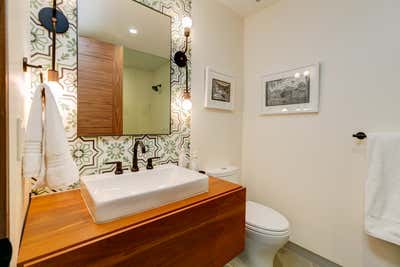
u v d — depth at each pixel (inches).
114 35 47.9
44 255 21.9
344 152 56.7
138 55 52.1
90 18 44.2
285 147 70.4
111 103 47.7
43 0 38.1
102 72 46.1
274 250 52.0
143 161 53.7
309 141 64.1
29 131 28.8
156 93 55.7
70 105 41.9
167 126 58.4
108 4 46.8
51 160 31.0
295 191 67.8
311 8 63.0
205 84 68.2
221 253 41.8
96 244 24.9
